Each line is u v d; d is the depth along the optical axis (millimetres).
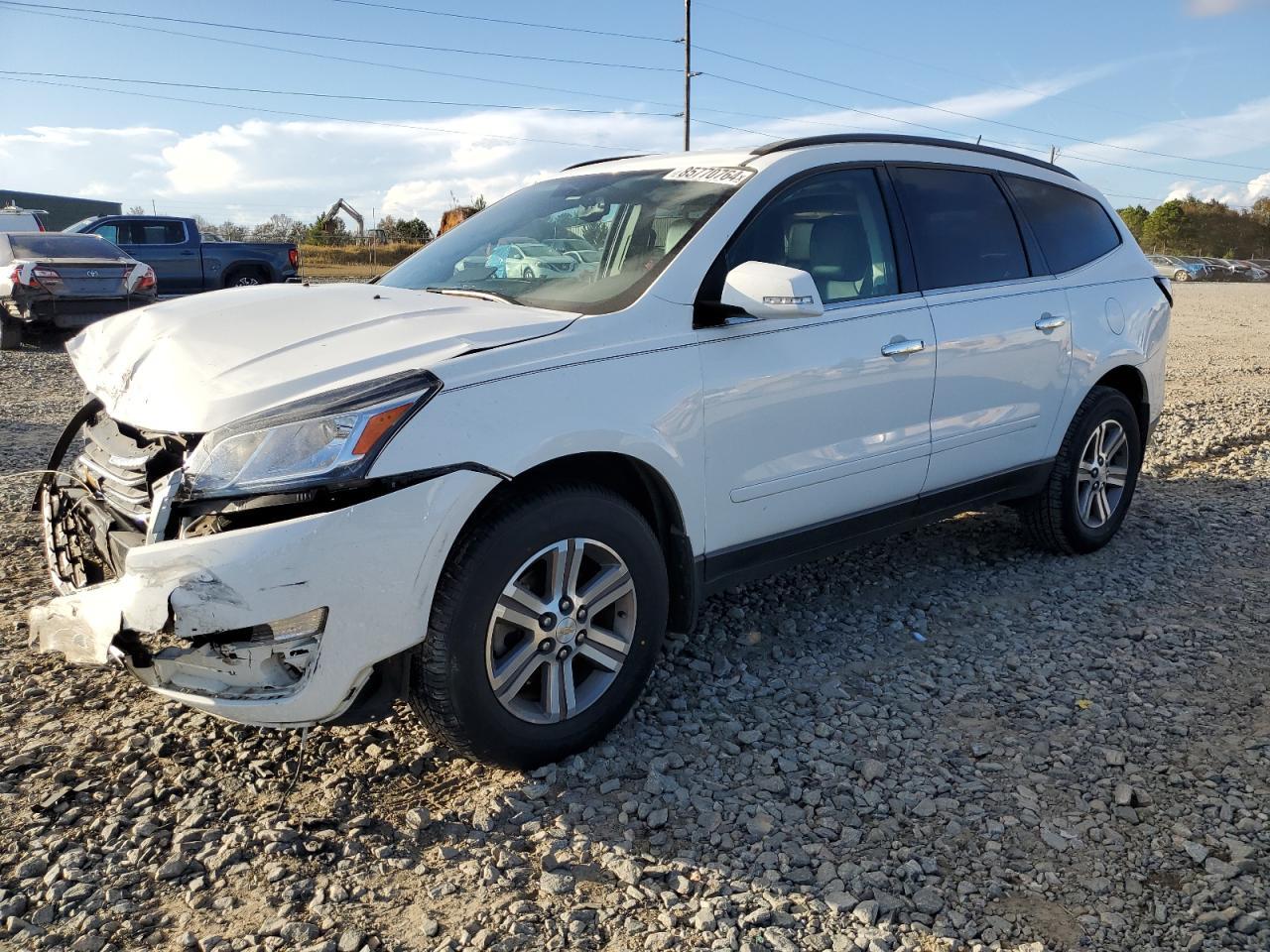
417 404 2609
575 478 3002
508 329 2947
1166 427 8344
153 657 2643
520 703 2982
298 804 2822
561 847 2660
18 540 4836
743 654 3902
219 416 2578
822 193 3781
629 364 3051
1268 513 5852
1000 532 5500
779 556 3652
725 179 3625
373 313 3152
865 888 2518
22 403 8930
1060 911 2443
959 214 4320
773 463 3486
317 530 2482
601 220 3709
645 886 2520
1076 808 2861
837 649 3961
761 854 2646
